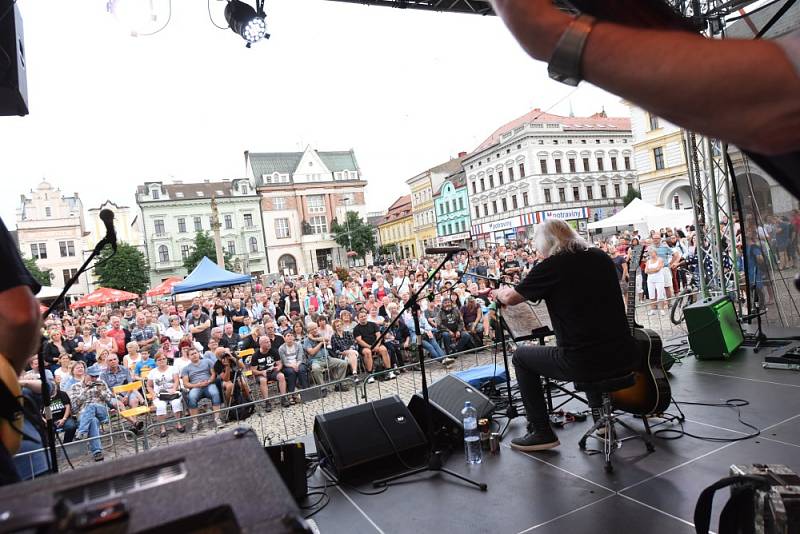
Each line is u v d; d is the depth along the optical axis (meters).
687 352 5.60
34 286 1.12
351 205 54.97
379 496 2.99
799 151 0.48
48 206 45.47
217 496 0.62
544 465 3.10
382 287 13.48
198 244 43.91
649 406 3.23
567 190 39.69
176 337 9.95
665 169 27.59
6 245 1.05
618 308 2.77
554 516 2.53
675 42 0.42
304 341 7.74
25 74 3.08
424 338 8.48
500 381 4.79
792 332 5.70
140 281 37.88
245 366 7.19
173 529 0.58
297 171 53.12
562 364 2.84
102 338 8.89
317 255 54.12
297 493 3.03
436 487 3.01
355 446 3.29
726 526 1.69
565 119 41.84
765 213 6.14
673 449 3.11
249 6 4.77
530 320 3.58
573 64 0.47
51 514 0.55
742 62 0.38
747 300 6.19
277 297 14.83
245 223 50.41
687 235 15.57
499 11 0.54
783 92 0.37
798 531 1.45
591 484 2.80
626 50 0.43
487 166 44.09
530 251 19.42
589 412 3.93
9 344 1.04
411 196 58.47
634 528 2.35
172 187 48.69
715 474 2.74
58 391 5.85
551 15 0.49
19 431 1.17
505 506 2.69
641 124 28.61
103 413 6.06
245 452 0.73
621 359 2.74
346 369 7.74
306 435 4.69
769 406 3.63
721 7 5.46
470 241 47.44
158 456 0.73
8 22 2.86
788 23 5.15
